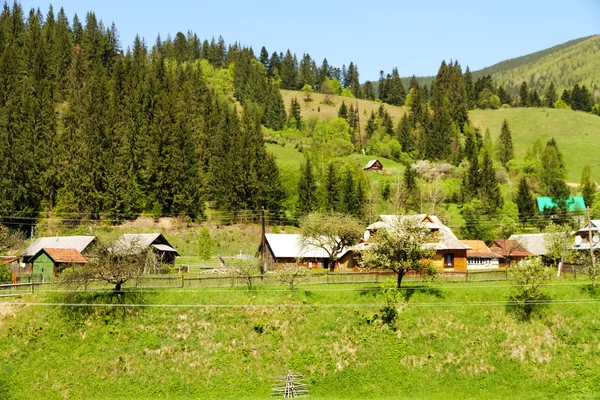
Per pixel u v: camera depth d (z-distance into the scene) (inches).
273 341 2338.8
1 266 2829.7
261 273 2792.8
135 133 5551.2
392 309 2426.2
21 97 5457.7
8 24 7819.9
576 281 2731.3
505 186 7180.1
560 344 2306.8
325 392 2171.5
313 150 7416.3
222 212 5541.3
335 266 3880.4
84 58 7367.1
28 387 2135.8
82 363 2233.0
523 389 2154.3
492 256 3772.1
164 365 2237.9
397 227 2691.9
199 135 6269.7
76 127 5497.1
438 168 7583.7
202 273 3255.4
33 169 4926.2
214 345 2316.7
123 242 3405.5
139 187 5418.3
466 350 2304.4
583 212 5236.2
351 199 5570.9
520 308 2452.0
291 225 5634.8
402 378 2217.0
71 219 4879.4
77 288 2507.4
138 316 2421.3
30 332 2326.5
